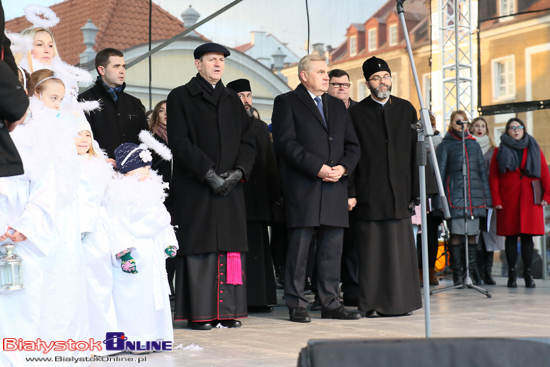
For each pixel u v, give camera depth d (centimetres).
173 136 417
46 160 278
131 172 339
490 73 785
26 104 229
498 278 752
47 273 279
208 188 411
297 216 436
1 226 268
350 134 459
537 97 751
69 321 283
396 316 456
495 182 665
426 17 778
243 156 426
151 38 598
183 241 410
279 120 448
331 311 450
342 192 444
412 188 468
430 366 138
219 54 427
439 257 782
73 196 291
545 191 648
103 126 424
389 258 455
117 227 323
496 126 784
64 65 361
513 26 765
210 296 410
